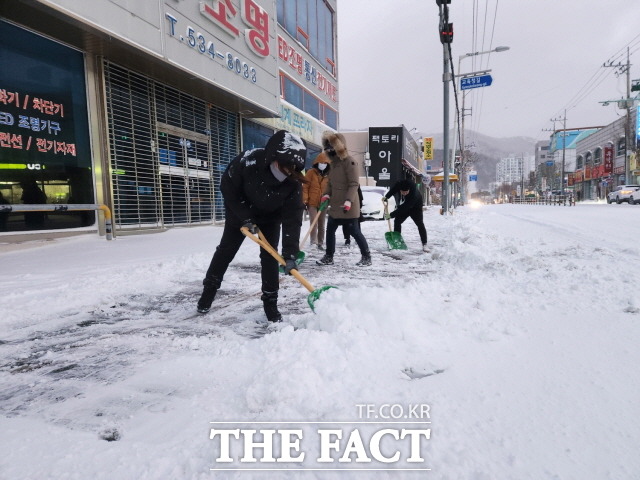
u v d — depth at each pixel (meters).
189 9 8.81
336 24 21.95
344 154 5.11
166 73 8.84
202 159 11.13
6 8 5.80
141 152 8.89
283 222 2.86
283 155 2.58
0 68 6.12
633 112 45.91
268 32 12.41
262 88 12.12
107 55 7.72
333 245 5.40
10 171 6.29
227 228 3.09
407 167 31.34
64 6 5.95
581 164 69.69
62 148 7.11
